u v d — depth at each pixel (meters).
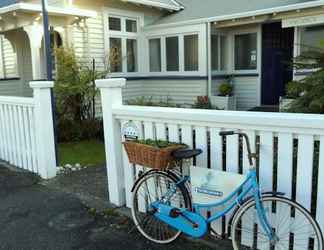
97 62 9.54
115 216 3.43
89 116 8.10
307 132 2.29
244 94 10.74
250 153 2.40
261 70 10.36
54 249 2.85
